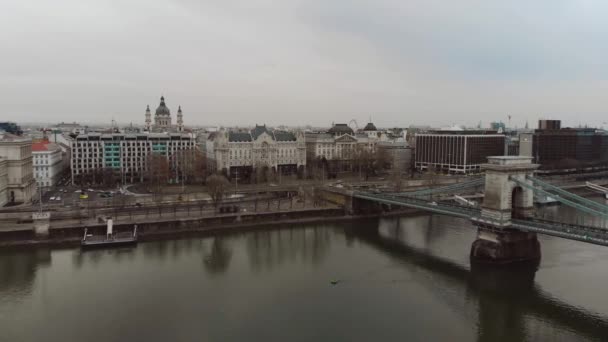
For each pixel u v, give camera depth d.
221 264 150.50
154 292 125.19
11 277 136.25
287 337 101.06
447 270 146.25
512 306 119.38
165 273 140.75
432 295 125.88
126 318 109.38
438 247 173.62
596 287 132.00
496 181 147.88
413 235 192.88
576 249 169.25
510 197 148.62
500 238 149.00
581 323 110.44
